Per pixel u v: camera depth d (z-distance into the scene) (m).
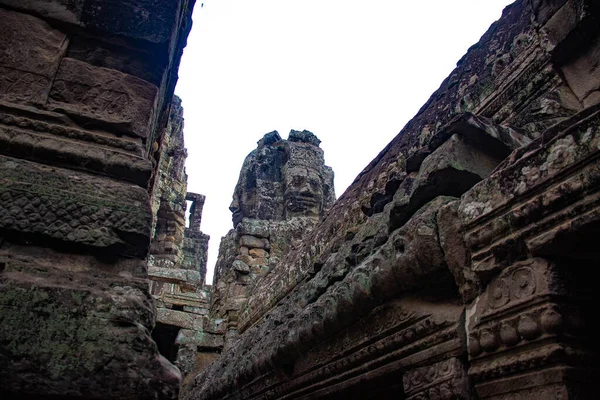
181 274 9.82
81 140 2.50
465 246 2.45
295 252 6.31
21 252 2.13
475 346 2.29
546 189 2.04
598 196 1.84
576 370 1.91
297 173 11.97
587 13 2.66
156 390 1.96
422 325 2.69
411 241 2.75
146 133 2.64
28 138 2.37
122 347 2.00
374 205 3.86
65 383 1.86
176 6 2.98
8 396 1.80
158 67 2.84
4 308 1.92
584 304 2.04
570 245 1.99
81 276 2.15
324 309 3.63
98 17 2.76
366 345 3.23
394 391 3.41
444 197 2.75
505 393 2.10
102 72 2.69
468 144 2.79
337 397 3.80
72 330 1.97
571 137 1.98
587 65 2.82
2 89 2.46
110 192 2.38
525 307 2.07
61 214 2.24
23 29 2.63
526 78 3.33
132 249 2.31
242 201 12.59
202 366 8.81
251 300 7.30
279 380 4.46
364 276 3.16
